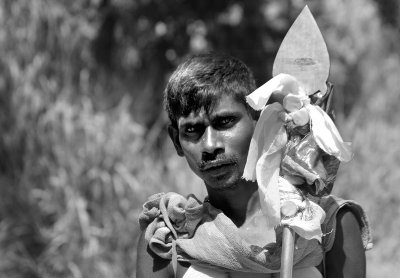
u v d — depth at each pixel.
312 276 2.64
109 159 6.76
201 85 2.57
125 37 7.80
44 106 6.93
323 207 2.71
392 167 8.35
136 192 6.67
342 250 2.71
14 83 6.95
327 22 9.04
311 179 2.55
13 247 6.61
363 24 9.82
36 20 7.27
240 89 2.60
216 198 2.72
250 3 7.96
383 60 10.22
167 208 2.76
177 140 2.78
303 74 2.68
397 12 11.02
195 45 7.90
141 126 7.41
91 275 6.47
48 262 6.52
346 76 9.23
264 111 2.55
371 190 8.09
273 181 2.55
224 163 2.57
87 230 6.52
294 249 2.56
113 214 6.64
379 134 8.73
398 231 7.96
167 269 2.76
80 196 6.66
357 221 2.78
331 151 2.54
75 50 7.36
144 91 7.59
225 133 2.57
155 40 7.90
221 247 2.59
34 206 6.68
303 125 2.59
